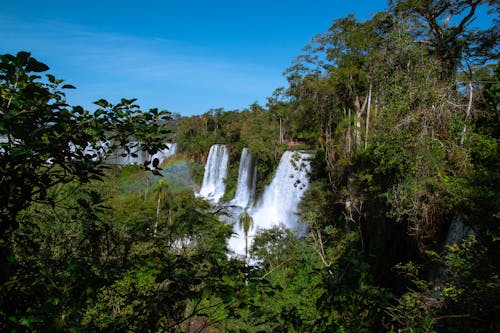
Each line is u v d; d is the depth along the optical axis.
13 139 1.88
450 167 12.35
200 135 72.94
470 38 19.92
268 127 51.44
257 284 2.40
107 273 2.13
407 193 12.70
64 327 1.71
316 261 19.44
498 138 13.45
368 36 24.98
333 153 28.41
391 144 13.93
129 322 2.31
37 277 1.77
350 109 30.81
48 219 2.77
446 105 13.32
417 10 20.55
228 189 54.75
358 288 2.44
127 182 45.16
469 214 9.54
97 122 2.31
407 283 14.06
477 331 4.47
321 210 27.06
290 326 2.66
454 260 6.30
